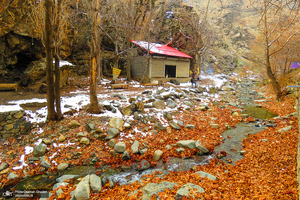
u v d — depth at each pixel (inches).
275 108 569.6
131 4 873.5
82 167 259.6
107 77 916.0
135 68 984.9
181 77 1074.7
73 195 192.1
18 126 315.6
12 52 546.9
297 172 199.2
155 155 286.0
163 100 543.2
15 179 230.1
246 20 2283.5
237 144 331.6
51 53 323.9
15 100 390.9
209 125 427.5
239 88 1049.5
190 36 1251.2
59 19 345.7
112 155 290.0
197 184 200.8
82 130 337.1
